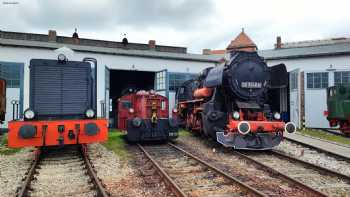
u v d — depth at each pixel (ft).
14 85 62.95
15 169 28.66
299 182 23.04
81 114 35.32
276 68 43.09
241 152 38.24
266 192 21.90
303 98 75.15
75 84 35.40
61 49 44.60
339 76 71.77
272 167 29.89
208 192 21.66
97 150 38.83
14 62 63.05
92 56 68.85
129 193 21.67
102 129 33.22
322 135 58.44
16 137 30.01
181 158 34.37
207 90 43.52
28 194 21.17
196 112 49.26
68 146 40.96
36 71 33.88
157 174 26.96
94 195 21.15
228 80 38.63
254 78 39.55
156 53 79.15
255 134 36.60
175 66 76.74
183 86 63.62
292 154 37.70
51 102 34.14
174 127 46.80
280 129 36.65
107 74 67.92
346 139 53.31
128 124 45.01
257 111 38.63
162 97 50.31
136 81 93.91
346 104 58.80
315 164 29.66
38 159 31.89
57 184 23.75
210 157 35.32
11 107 62.59
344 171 28.89
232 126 36.37
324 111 68.13
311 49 82.89
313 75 74.69
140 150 40.14
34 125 30.53
